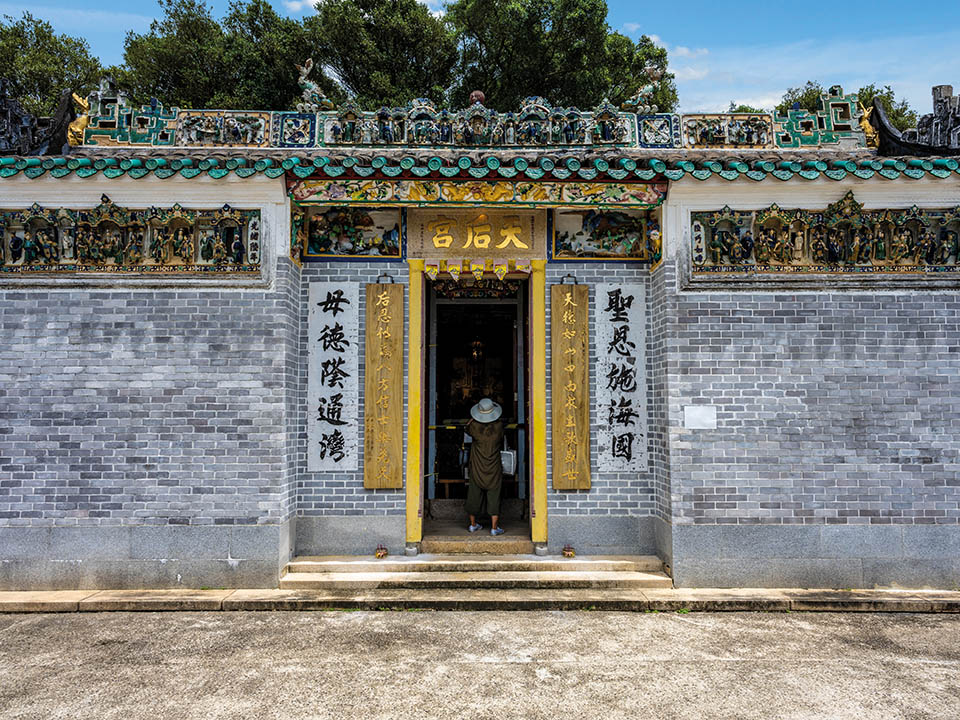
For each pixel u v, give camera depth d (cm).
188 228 712
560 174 685
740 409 708
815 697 463
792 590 687
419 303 766
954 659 534
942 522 702
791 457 704
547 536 755
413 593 672
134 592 677
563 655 537
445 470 997
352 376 761
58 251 708
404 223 769
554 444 757
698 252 719
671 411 707
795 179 681
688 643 565
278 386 704
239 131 797
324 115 800
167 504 692
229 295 709
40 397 698
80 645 557
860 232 712
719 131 819
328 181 711
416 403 761
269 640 568
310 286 765
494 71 1919
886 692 472
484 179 704
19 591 682
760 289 715
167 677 492
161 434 698
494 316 1051
